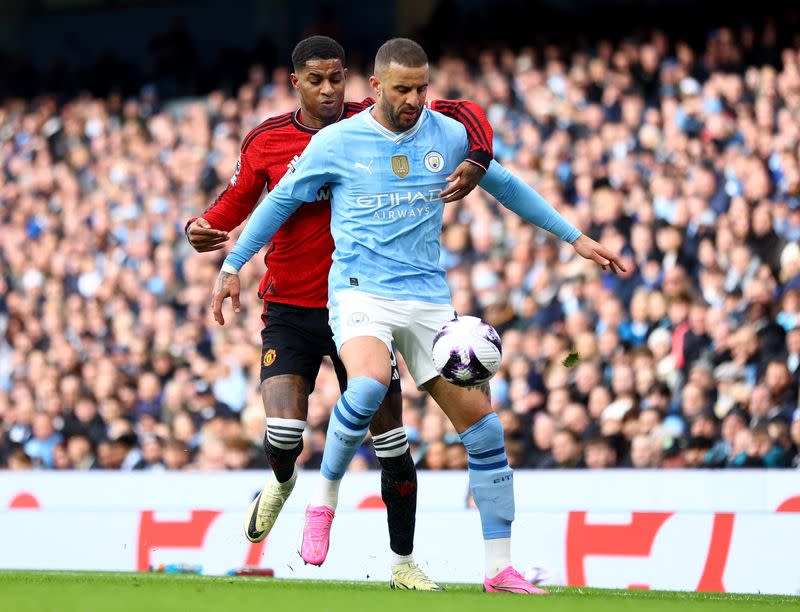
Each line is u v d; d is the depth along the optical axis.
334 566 21.50
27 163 57.66
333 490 15.95
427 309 15.66
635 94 46.16
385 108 15.23
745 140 40.91
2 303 50.94
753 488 24.50
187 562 22.67
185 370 40.56
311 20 66.81
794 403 31.42
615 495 25.53
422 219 15.61
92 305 47.12
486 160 15.62
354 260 15.55
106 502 28.17
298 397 17.09
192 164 52.84
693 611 12.16
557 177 43.28
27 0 72.00
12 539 24.03
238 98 56.41
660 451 31.42
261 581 17.86
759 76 43.34
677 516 19.88
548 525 20.56
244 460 36.03
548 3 57.75
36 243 51.81
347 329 15.36
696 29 50.03
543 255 39.38
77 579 16.55
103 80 63.47
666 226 39.12
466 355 14.73
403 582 16.75
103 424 40.38
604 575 20.17
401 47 14.88
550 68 48.34
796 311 33.91
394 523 16.89
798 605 14.18
